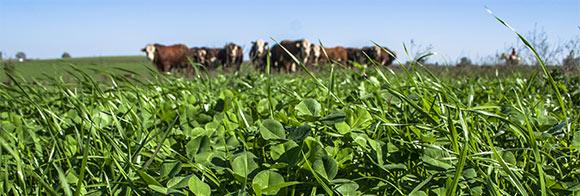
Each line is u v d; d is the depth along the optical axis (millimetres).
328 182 1545
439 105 2367
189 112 2625
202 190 1505
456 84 6559
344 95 4434
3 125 2492
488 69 9789
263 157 1916
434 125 2096
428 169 1696
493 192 1527
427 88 2428
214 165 1793
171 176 1655
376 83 3449
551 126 2252
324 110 2719
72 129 2287
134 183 1634
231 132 2244
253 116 2711
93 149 2031
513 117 2373
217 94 4500
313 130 2076
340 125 2051
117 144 1980
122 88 3820
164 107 2980
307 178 1685
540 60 1908
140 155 2027
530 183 1792
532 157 2018
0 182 1638
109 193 1594
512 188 1741
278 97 4012
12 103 3348
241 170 1646
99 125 2506
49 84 3848
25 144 2230
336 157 1871
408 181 1751
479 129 2291
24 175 1706
